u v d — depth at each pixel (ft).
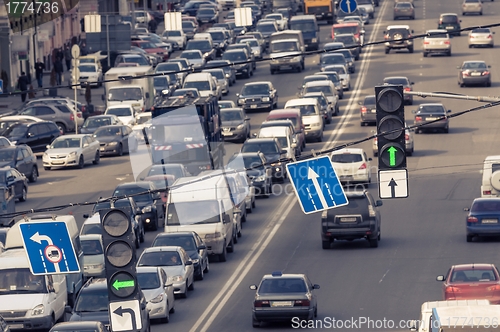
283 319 222.48
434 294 246.27
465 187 372.17
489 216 296.30
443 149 439.63
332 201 176.04
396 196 157.89
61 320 241.96
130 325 140.97
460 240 302.66
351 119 519.60
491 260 276.82
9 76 594.65
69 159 440.45
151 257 260.83
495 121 495.00
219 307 245.65
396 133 157.38
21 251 251.39
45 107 512.63
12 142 467.11
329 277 268.21
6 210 341.00
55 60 617.62
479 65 570.46
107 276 141.28
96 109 561.43
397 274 267.59
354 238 298.35
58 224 173.58
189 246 277.23
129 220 141.59
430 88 579.07
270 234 323.37
